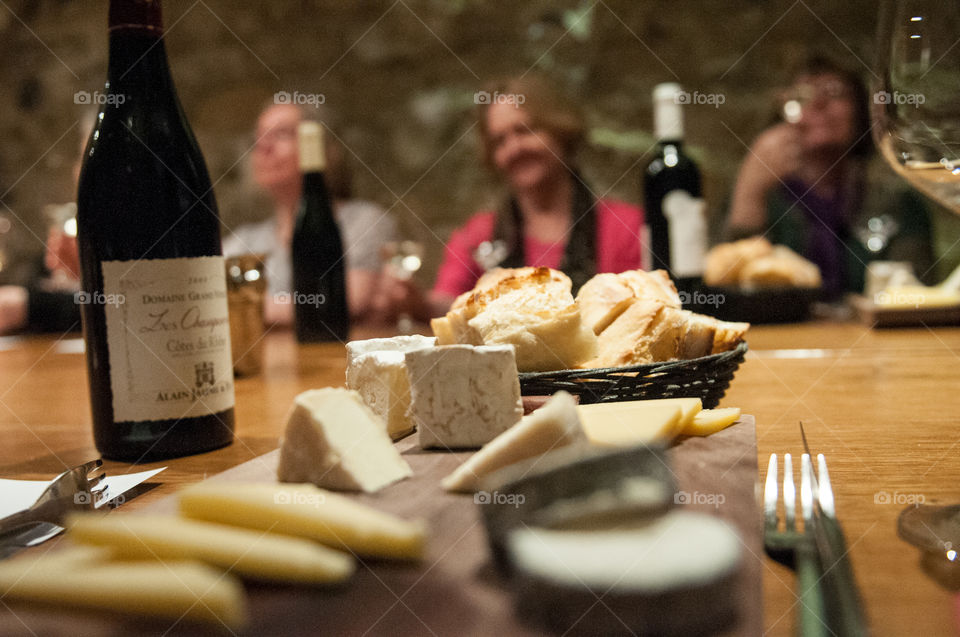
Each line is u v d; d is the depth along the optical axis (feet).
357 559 1.47
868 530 1.63
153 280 2.62
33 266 13.44
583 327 2.97
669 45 13.04
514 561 1.21
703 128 13.09
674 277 5.55
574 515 1.25
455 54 13.39
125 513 1.97
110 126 2.72
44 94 14.30
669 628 1.08
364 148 13.64
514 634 1.16
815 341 5.58
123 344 2.63
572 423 1.96
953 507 1.78
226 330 2.85
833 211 10.56
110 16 2.84
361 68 13.56
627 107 13.19
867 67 12.69
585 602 1.09
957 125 1.80
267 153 9.98
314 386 4.30
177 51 13.70
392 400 2.68
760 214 11.07
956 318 6.08
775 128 10.91
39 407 4.18
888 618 1.22
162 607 1.17
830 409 3.20
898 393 3.50
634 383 2.71
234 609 1.17
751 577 1.31
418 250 8.01
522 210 9.62
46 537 1.77
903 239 10.21
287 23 13.57
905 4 1.83
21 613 1.22
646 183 5.55
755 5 12.83
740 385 3.93
